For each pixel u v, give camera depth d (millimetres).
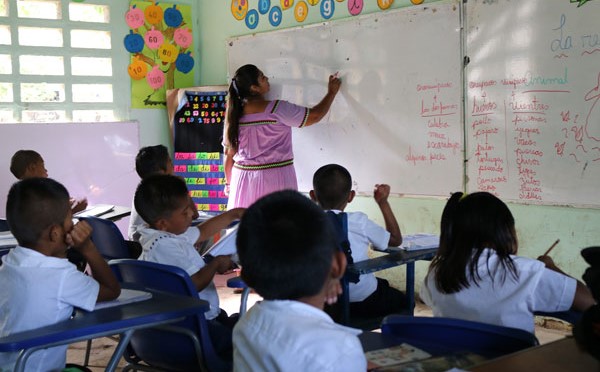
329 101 4508
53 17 5320
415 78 4133
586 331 1266
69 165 5363
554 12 3428
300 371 1133
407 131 4215
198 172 5547
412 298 2750
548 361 1220
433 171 4094
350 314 2672
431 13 4008
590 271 1332
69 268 1787
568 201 3457
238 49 5363
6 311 1766
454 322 1487
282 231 1175
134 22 5555
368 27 4383
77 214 3900
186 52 5762
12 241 3082
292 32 4906
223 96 5461
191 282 2021
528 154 3605
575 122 3387
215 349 2145
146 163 3637
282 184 4254
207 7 5691
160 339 2111
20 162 3828
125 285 2127
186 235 2623
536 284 1678
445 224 1782
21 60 5227
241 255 1206
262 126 4180
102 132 5465
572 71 3377
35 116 5301
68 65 5383
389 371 1327
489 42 3730
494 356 1417
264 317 1197
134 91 5625
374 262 2443
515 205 3697
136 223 3568
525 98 3588
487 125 3783
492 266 1699
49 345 1602
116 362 1807
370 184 4488
